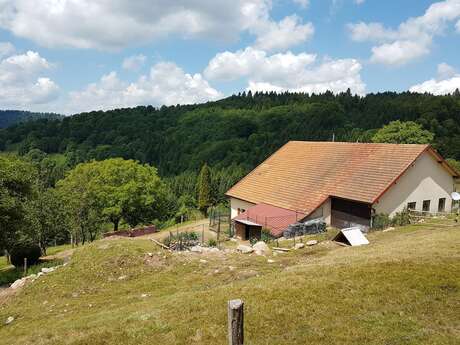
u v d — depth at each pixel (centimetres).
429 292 1248
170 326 1191
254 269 1992
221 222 4703
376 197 3147
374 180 3356
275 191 4088
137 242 2677
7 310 1934
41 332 1447
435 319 1092
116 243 2631
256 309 1216
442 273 1365
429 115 9038
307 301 1238
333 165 3941
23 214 3653
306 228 3338
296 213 3503
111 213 5475
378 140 6625
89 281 2186
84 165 5753
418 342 975
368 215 3319
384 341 989
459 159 7519
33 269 3184
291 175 4216
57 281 2209
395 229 2919
